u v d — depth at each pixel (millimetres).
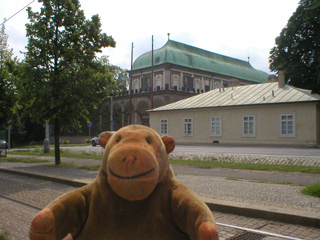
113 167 1784
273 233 5059
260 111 27953
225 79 63344
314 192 7422
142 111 52719
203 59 60844
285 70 34844
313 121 25219
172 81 53844
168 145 2240
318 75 32656
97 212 2051
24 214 6336
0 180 11219
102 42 15555
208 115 31172
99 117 55031
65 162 16125
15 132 47125
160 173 2012
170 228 1997
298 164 13047
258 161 14258
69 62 14711
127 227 1990
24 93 14086
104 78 14773
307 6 33906
